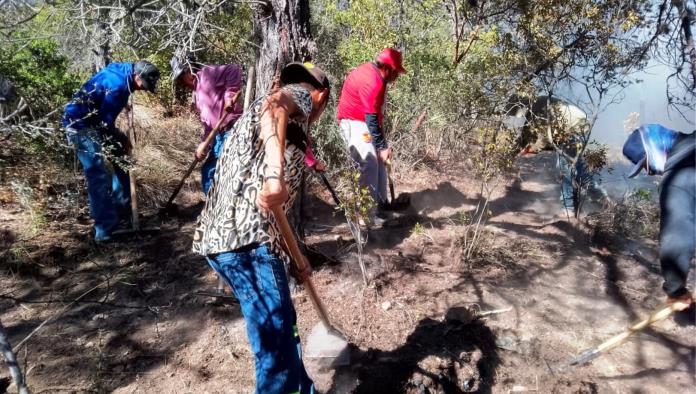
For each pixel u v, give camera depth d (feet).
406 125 21.70
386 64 15.33
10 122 11.62
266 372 8.27
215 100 14.75
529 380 10.83
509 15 20.53
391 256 14.40
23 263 13.41
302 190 13.03
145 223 16.01
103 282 12.96
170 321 11.71
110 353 10.79
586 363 11.16
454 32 23.82
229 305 12.21
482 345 11.44
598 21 16.43
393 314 11.96
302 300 12.26
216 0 16.42
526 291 13.17
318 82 8.38
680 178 11.23
